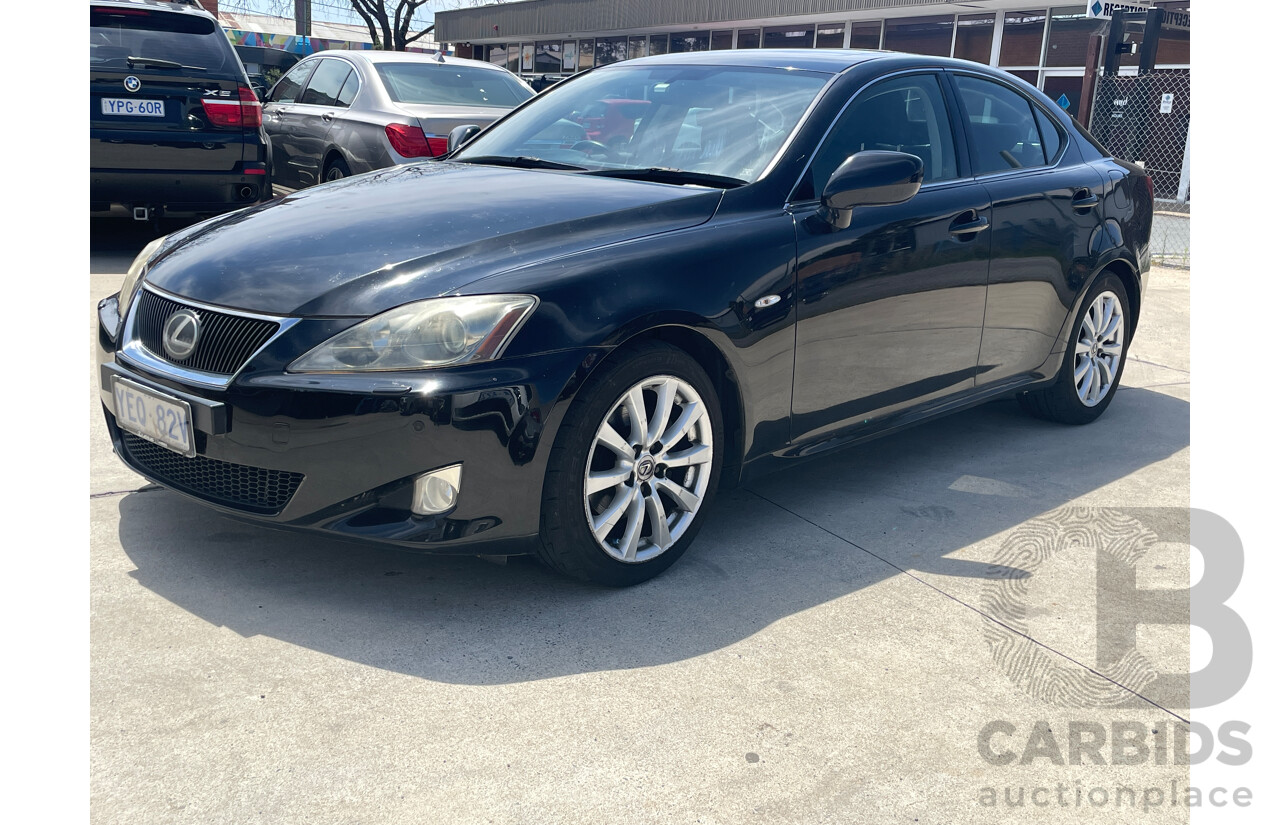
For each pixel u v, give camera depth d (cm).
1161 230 1207
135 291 297
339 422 244
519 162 363
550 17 2802
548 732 217
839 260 317
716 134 340
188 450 262
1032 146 422
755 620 271
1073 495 378
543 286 256
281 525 259
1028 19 1770
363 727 216
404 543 249
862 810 198
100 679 226
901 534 334
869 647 260
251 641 246
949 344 371
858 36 2072
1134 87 1331
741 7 2202
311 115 792
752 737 219
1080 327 445
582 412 260
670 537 291
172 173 684
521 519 257
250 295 263
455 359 246
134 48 665
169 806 188
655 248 278
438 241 272
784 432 316
